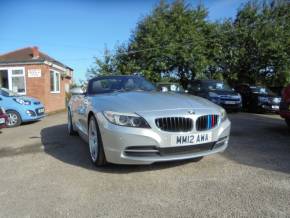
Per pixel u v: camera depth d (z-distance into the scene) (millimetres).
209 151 4203
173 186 3686
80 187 3762
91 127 4746
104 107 4328
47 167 4676
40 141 6898
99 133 4305
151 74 23234
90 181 3955
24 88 16953
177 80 23469
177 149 3986
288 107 7387
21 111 10281
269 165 4453
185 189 3580
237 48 23250
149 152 3922
